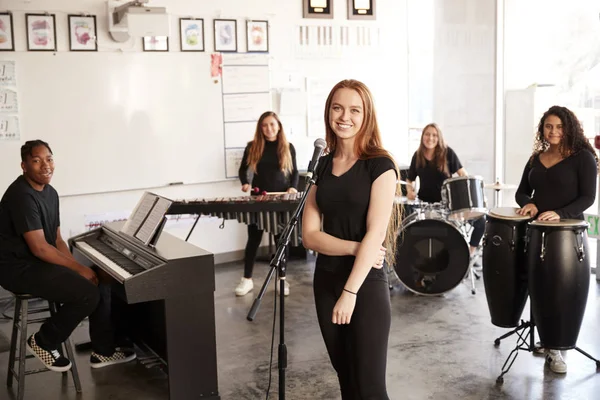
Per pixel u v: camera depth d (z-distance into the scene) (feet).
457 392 12.14
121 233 13.23
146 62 20.61
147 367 13.16
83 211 20.20
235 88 22.02
